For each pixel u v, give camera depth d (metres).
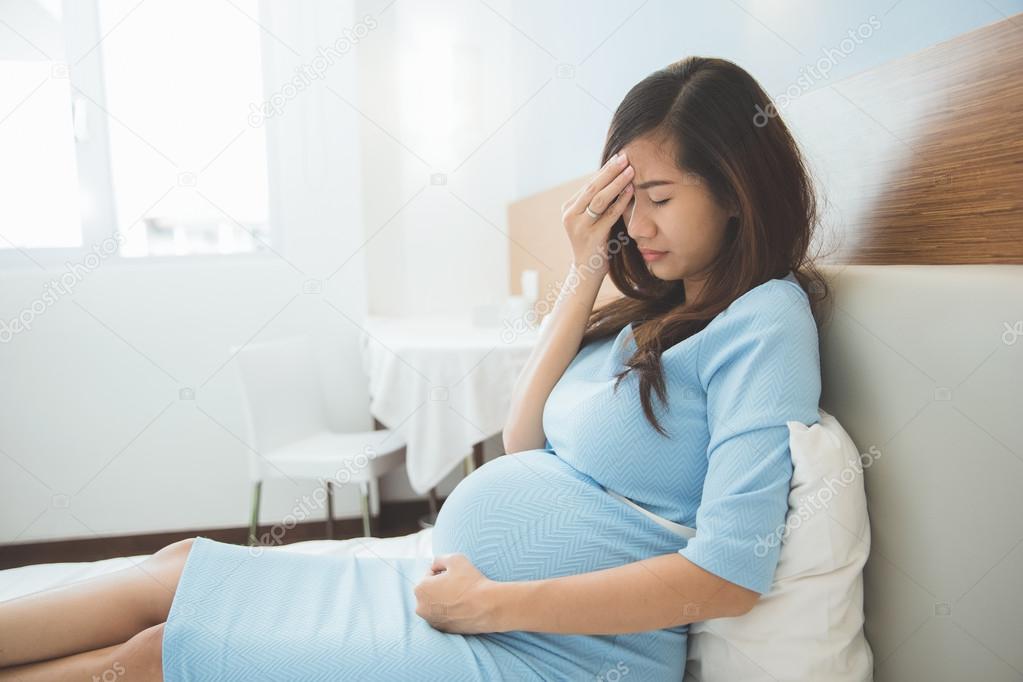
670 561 0.80
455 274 3.20
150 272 2.71
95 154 2.70
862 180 1.00
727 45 1.47
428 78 3.08
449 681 0.80
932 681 0.78
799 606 0.82
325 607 0.90
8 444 2.66
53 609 0.90
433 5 3.06
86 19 2.65
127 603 0.93
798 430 0.81
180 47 2.73
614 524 0.91
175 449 2.77
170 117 2.75
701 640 0.93
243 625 0.85
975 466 0.71
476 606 0.83
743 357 0.86
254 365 2.39
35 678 0.86
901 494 0.82
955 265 0.83
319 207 2.82
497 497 0.96
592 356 1.14
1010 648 0.68
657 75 0.98
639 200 0.99
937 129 0.85
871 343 0.87
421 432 2.19
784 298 0.88
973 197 0.80
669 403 0.92
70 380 2.69
